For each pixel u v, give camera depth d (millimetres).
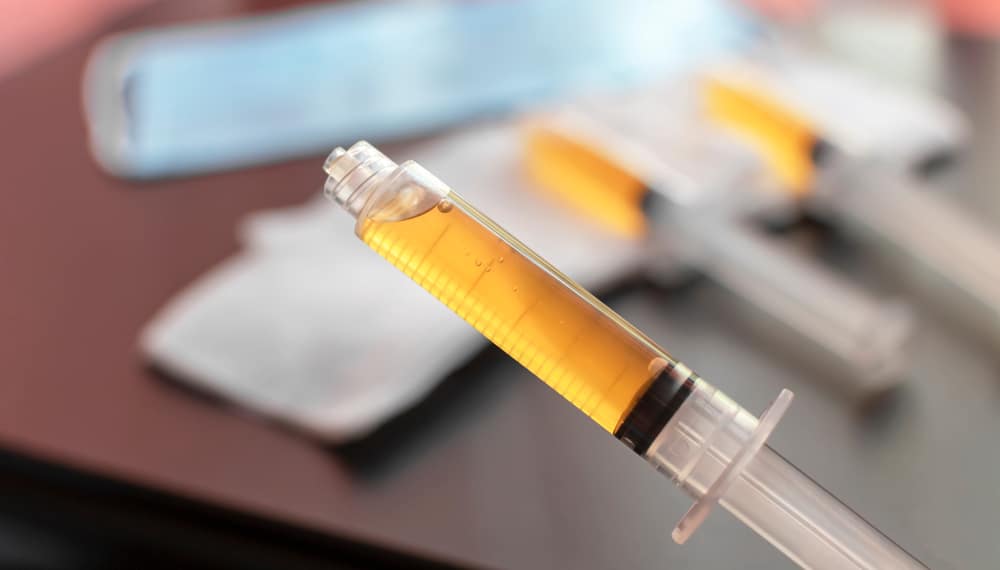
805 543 288
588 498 325
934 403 340
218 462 342
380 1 626
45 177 470
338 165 292
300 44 573
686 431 286
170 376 367
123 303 392
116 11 689
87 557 348
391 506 328
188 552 339
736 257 379
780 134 404
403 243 288
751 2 581
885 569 285
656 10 562
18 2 790
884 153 399
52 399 362
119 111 526
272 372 360
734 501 289
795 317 368
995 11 536
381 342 361
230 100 521
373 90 517
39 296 398
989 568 303
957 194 400
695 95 454
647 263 384
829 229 401
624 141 422
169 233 422
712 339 364
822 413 340
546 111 449
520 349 290
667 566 310
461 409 350
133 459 344
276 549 331
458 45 554
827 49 513
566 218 400
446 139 467
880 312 360
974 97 451
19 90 568
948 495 318
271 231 410
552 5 589
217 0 661
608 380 287
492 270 287
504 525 322
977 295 369
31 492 348
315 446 344
